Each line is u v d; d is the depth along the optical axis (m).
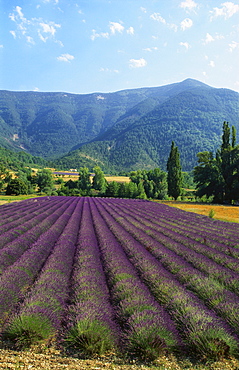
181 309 5.59
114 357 4.45
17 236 13.47
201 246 12.13
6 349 4.62
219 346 4.46
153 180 87.62
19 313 5.24
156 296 6.65
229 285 7.29
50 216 21.06
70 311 5.61
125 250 11.41
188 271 8.16
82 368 4.11
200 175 57.78
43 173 87.88
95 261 9.36
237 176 49.91
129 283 6.98
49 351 4.60
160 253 10.56
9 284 6.74
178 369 4.17
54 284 6.91
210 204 48.25
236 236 15.69
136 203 44.66
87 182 89.06
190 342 4.66
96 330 4.75
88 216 23.09
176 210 34.25
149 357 4.41
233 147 55.75
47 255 10.56
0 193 68.94
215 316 5.46
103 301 6.12
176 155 59.16
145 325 4.82
